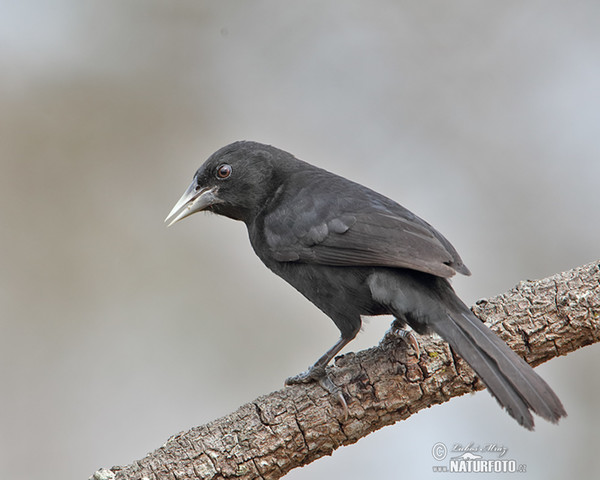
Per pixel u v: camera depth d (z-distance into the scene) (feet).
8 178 57.52
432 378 32.65
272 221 37.99
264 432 32.19
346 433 32.65
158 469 31.65
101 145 59.47
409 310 32.81
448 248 35.37
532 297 33.30
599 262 33.60
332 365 34.58
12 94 59.52
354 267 35.12
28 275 55.06
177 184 59.41
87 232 56.90
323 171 40.29
